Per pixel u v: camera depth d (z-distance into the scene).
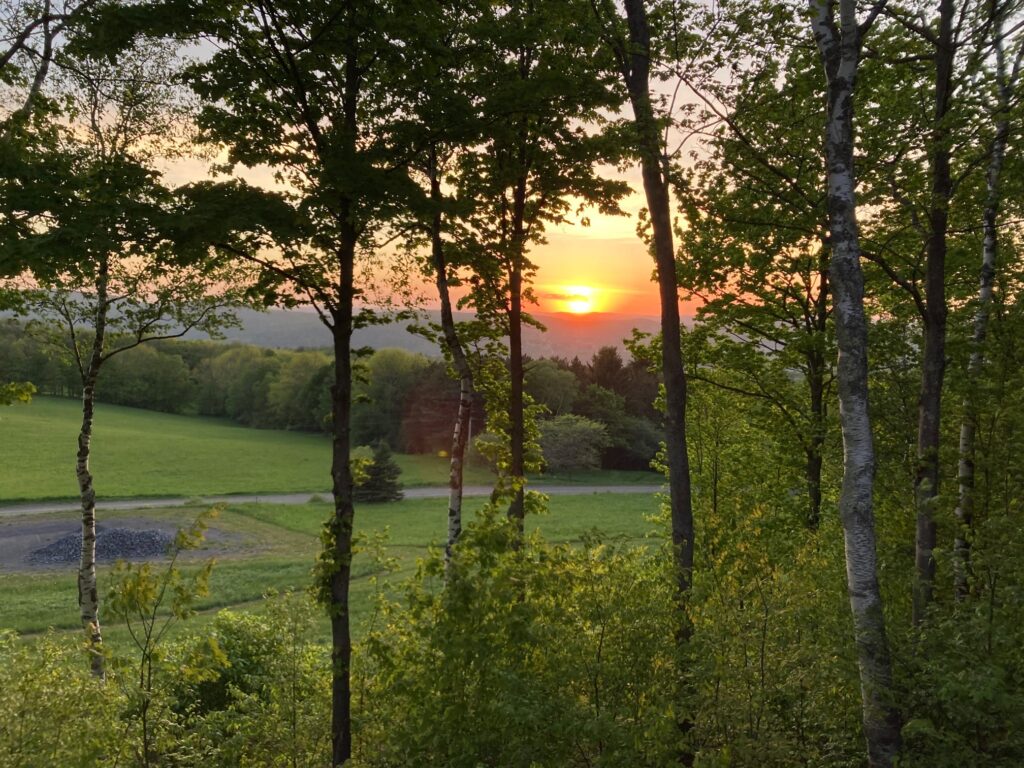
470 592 6.68
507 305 14.12
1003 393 9.80
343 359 9.42
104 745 6.44
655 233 10.72
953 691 5.78
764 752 6.39
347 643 8.94
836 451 14.86
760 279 16.36
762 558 7.64
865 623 6.63
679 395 10.48
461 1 9.82
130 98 12.51
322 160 8.34
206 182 8.42
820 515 16.14
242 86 8.68
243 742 8.12
